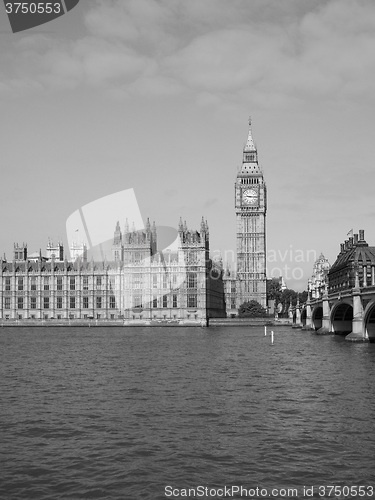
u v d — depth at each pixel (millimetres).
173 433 49344
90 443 46531
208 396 65000
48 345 142375
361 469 40906
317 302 193500
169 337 177250
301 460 42562
